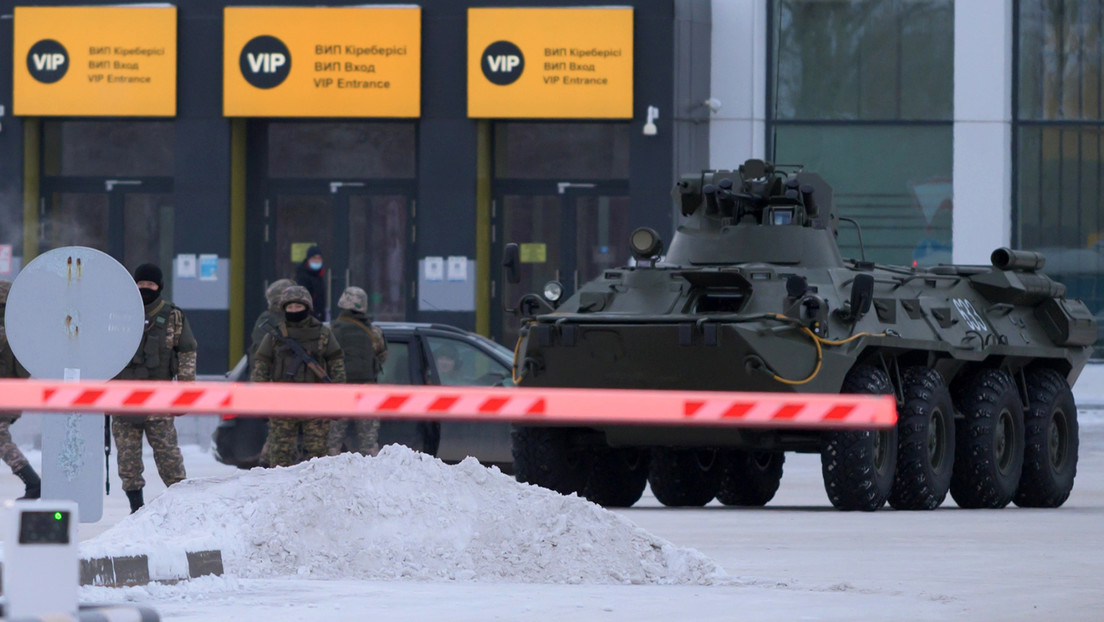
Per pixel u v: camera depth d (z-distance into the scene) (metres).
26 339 39.94
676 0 107.69
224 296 109.38
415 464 36.06
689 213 60.94
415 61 108.06
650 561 33.97
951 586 33.19
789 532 45.97
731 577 33.53
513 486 36.41
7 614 20.16
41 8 109.44
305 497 34.91
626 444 55.53
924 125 115.12
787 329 52.94
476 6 107.94
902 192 115.62
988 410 59.56
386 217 113.25
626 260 111.19
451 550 34.31
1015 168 115.75
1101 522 51.09
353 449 59.59
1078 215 116.12
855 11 115.19
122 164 113.25
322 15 108.31
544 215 111.88
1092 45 115.94
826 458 53.41
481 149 109.31
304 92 108.44
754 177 60.00
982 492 59.41
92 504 41.03
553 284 57.50
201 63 109.19
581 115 107.31
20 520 20.22
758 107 113.62
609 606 29.27
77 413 41.12
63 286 40.00
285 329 50.91
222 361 109.00
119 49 109.25
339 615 27.89
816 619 27.94
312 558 33.81
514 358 57.25
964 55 114.94
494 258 111.94
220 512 35.34
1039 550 41.12
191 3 109.12
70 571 20.31
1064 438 64.31
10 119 110.25
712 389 53.75
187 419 83.62
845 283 56.91
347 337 56.38
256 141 113.50
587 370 55.16
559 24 107.19
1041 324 65.94
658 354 53.81
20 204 110.56
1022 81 115.94
